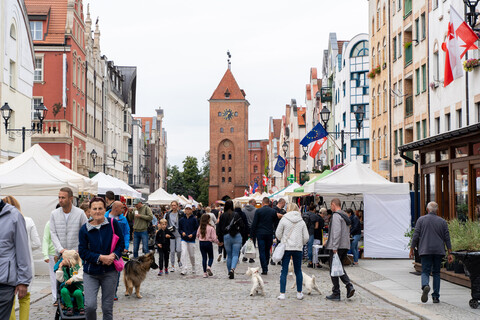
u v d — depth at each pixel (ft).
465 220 56.44
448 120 108.68
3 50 118.73
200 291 50.70
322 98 232.53
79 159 185.98
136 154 337.52
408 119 134.41
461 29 68.23
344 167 81.61
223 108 497.05
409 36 137.28
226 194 495.41
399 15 141.79
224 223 61.57
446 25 107.76
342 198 108.06
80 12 188.55
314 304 43.24
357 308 41.39
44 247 39.78
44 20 170.30
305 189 86.28
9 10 122.62
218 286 54.13
